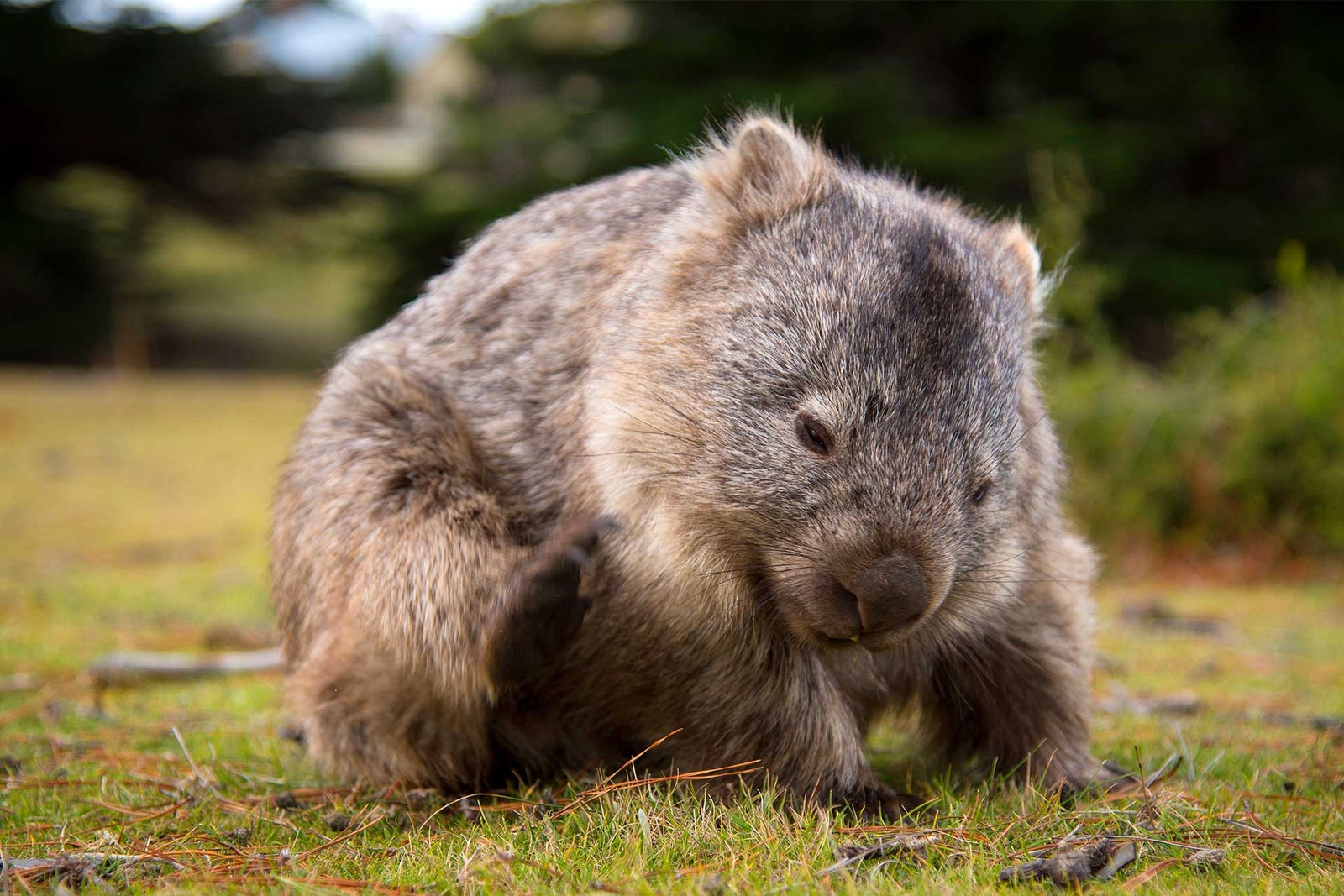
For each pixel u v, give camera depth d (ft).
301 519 15.25
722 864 10.69
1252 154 87.86
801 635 12.76
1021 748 14.82
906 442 12.35
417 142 187.01
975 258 14.10
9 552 35.53
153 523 41.27
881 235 13.44
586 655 13.53
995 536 13.34
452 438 14.57
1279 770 14.89
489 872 10.48
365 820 12.96
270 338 134.62
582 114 93.20
